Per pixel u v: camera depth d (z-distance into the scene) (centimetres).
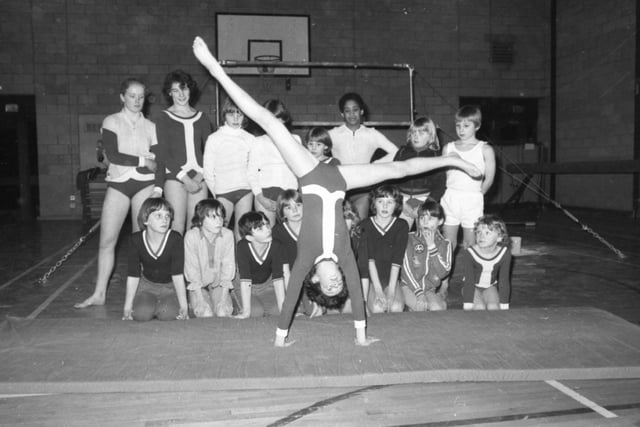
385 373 237
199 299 342
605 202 1034
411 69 725
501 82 1145
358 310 271
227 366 246
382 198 341
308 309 343
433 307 351
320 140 358
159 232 325
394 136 1099
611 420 206
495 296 353
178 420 209
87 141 1034
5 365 248
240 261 327
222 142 383
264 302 343
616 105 989
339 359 253
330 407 218
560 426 202
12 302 401
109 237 386
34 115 1032
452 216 383
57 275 505
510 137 1167
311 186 262
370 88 1095
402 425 203
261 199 381
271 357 257
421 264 351
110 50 1023
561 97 1126
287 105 1076
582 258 573
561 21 1117
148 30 1028
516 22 1142
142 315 322
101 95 1028
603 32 1012
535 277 482
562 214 1009
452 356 256
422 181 389
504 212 1045
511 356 256
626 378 243
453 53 1122
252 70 1057
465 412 213
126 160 369
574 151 1099
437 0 1109
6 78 1010
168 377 234
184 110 394
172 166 384
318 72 1078
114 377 234
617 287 439
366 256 339
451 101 1127
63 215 1044
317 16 1073
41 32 1010
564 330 293
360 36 1086
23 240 752
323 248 258
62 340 282
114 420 209
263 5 1060
